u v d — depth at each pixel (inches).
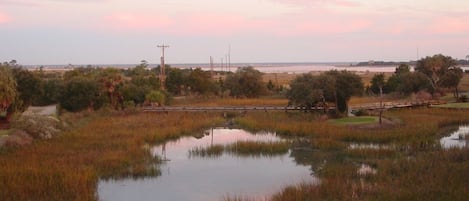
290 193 882.1
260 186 1031.6
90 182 992.9
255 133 1833.2
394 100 2839.6
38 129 1509.6
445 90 3358.8
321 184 932.6
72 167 1093.8
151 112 2325.3
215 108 2400.3
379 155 1296.8
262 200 904.9
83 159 1198.9
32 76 2161.7
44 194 882.1
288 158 1337.4
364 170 1112.2
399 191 862.5
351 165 1187.3
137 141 1508.4
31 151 1272.1
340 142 1505.9
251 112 2294.5
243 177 1118.4
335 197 857.5
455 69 3302.2
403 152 1312.7
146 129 1755.7
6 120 1889.8
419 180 940.6
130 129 1753.2
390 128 1729.8
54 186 924.6
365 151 1322.6
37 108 2268.7
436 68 3538.4
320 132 1674.5
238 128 1972.2
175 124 1920.5
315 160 1301.7
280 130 1791.3
